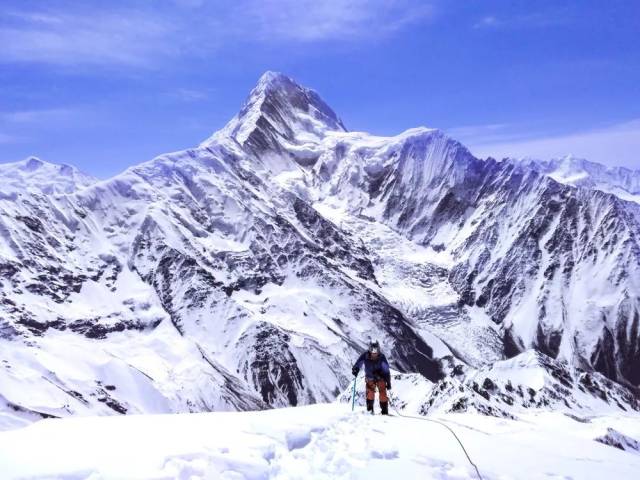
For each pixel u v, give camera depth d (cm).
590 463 2039
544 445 2289
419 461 1622
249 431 1722
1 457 1181
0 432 1481
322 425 1919
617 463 2181
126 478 1166
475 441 2030
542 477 1664
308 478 1382
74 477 1134
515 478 1617
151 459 1289
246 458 1421
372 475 1425
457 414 3188
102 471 1181
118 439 1458
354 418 2205
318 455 1617
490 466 1688
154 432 1586
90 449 1324
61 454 1259
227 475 1302
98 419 1808
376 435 1931
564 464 1898
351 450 1686
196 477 1239
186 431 1644
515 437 2455
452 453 1767
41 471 1123
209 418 1966
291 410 2409
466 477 1530
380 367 2455
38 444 1334
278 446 1614
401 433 2005
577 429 14212
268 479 1354
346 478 1406
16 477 1076
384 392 2442
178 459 1305
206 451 1391
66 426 1611
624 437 12081
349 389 12706
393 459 1619
